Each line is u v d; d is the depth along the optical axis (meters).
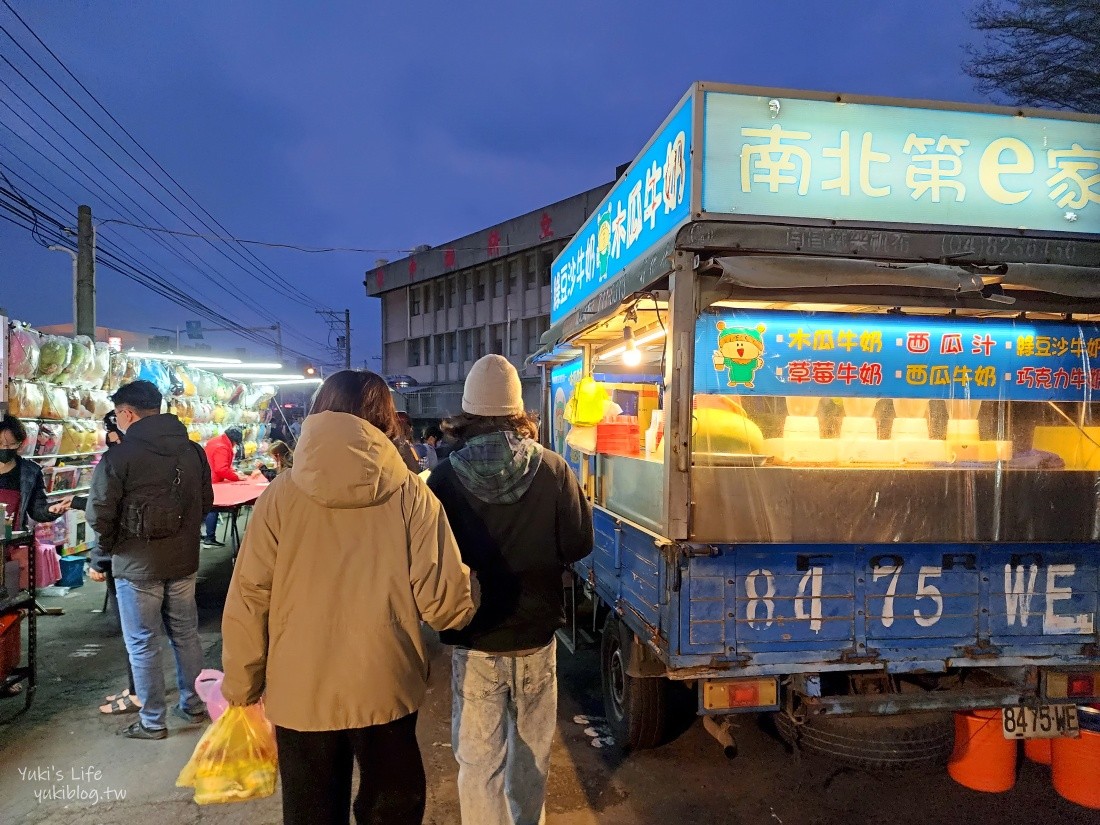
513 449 2.38
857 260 2.73
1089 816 2.92
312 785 1.96
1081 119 3.08
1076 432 3.16
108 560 4.10
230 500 6.68
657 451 3.72
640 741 3.44
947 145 2.97
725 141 2.81
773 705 2.81
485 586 2.37
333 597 1.92
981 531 2.83
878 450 3.12
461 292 31.42
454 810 3.04
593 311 4.12
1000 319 3.12
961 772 3.16
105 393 8.48
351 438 1.88
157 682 3.68
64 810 3.03
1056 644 2.92
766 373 2.96
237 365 11.59
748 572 2.78
